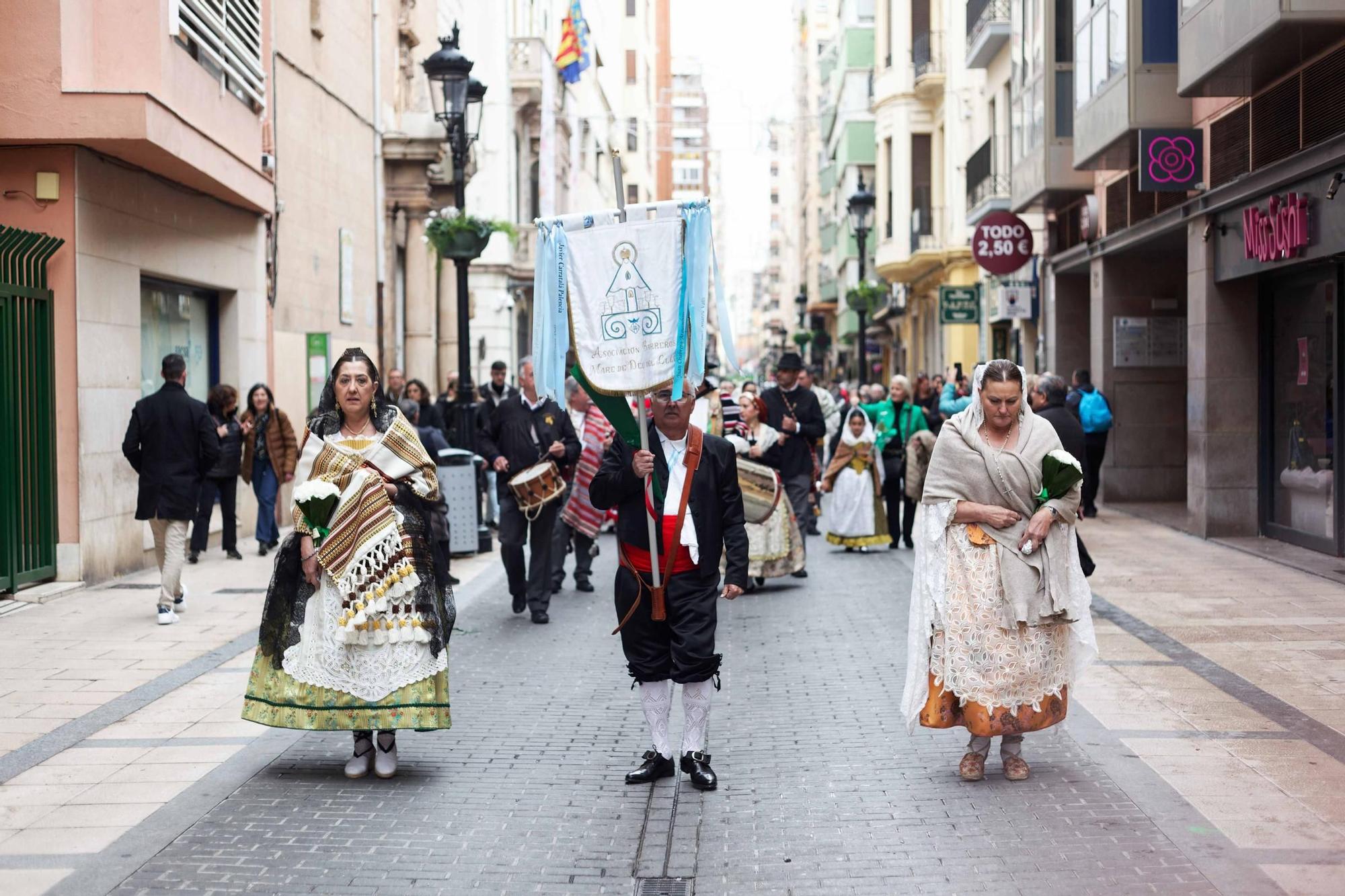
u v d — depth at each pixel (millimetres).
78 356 11477
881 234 36719
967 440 5676
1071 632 5820
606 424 11547
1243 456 14305
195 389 15109
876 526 14492
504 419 10359
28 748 6418
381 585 5773
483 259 30906
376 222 22406
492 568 13570
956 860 4844
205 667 8281
